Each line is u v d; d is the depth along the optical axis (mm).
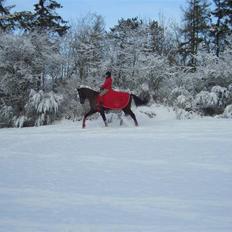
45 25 28328
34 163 10273
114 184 7914
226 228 5320
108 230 5320
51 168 9602
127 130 16031
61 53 25156
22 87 23109
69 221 5738
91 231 5293
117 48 24781
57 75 24125
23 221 5750
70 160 10531
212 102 22234
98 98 17766
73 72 25031
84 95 18078
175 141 13000
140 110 21625
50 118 22438
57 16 29062
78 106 22359
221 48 30047
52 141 13859
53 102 21656
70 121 22000
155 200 6750
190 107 22469
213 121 18766
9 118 23000
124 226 5473
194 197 6906
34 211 6258
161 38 29078
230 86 22781
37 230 5344
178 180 8164
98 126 19047
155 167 9445
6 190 7578
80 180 8305
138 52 24266
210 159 10188
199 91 24344
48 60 23062
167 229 5316
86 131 16250
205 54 25016
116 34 25484
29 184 8047
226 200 6711
